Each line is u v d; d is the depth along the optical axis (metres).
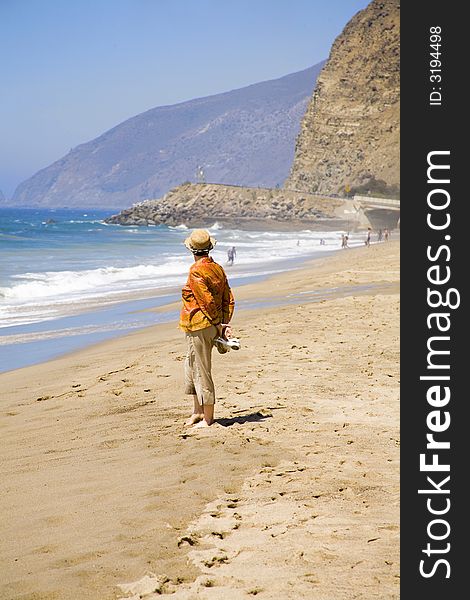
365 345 11.54
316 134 186.62
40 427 7.80
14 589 3.95
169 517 4.86
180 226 147.88
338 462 5.89
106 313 20.75
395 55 181.12
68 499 5.37
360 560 4.10
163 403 8.39
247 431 6.89
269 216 155.38
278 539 4.41
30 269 38.22
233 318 16.14
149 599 3.77
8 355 14.10
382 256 43.81
